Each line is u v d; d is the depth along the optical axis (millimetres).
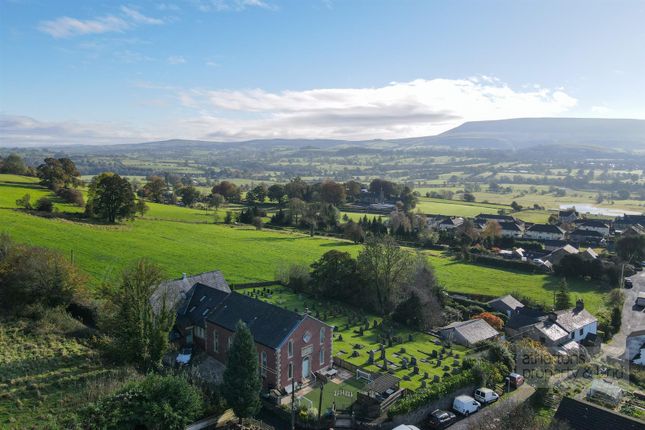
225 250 136000
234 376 48344
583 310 88812
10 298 69438
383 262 94188
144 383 47406
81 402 47969
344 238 172125
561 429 46438
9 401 47938
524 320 83625
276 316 61719
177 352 66375
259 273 114938
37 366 55375
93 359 58656
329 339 64688
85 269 98875
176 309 68500
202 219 187500
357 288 96500
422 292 88938
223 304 68125
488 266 139500
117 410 44031
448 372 64562
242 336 48906
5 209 142500
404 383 60562
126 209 154250
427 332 83000
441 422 52281
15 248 76188
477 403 56594
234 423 49312
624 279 122125
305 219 190125
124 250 120688
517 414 54094
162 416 44219
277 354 56812
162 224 165250
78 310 72938
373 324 84812
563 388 62969
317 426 49844
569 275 127562
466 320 89250
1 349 58188
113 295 60312
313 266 102000
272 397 55406
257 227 182125
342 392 58094
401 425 48781
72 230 132250
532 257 155875
